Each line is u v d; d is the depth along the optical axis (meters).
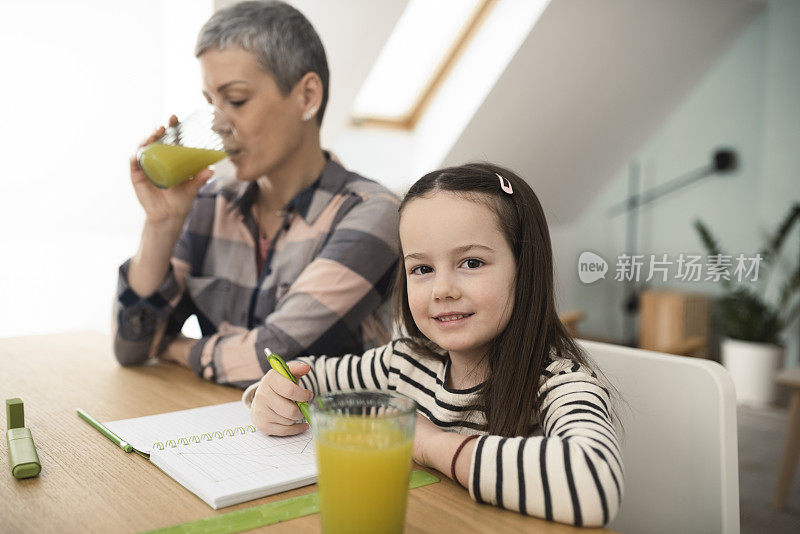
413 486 0.62
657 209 3.66
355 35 2.36
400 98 3.20
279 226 1.23
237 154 1.12
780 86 3.15
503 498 0.56
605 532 0.52
